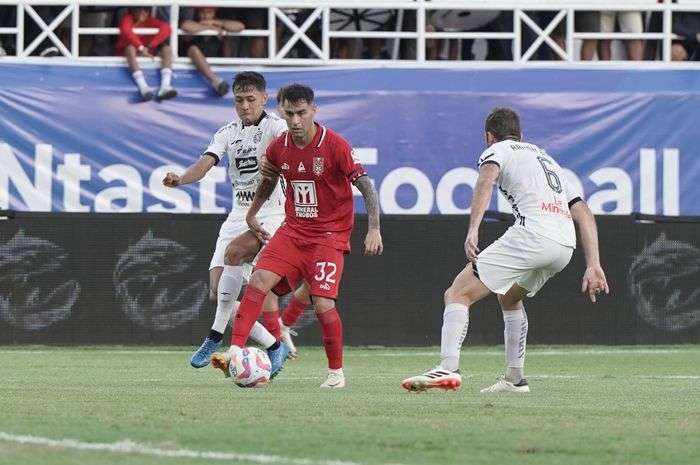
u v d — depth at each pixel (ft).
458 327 75.56
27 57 153.58
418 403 69.92
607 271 135.74
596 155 155.12
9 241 129.80
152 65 154.20
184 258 131.64
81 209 149.69
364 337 133.59
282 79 155.33
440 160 153.99
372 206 80.23
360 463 47.44
